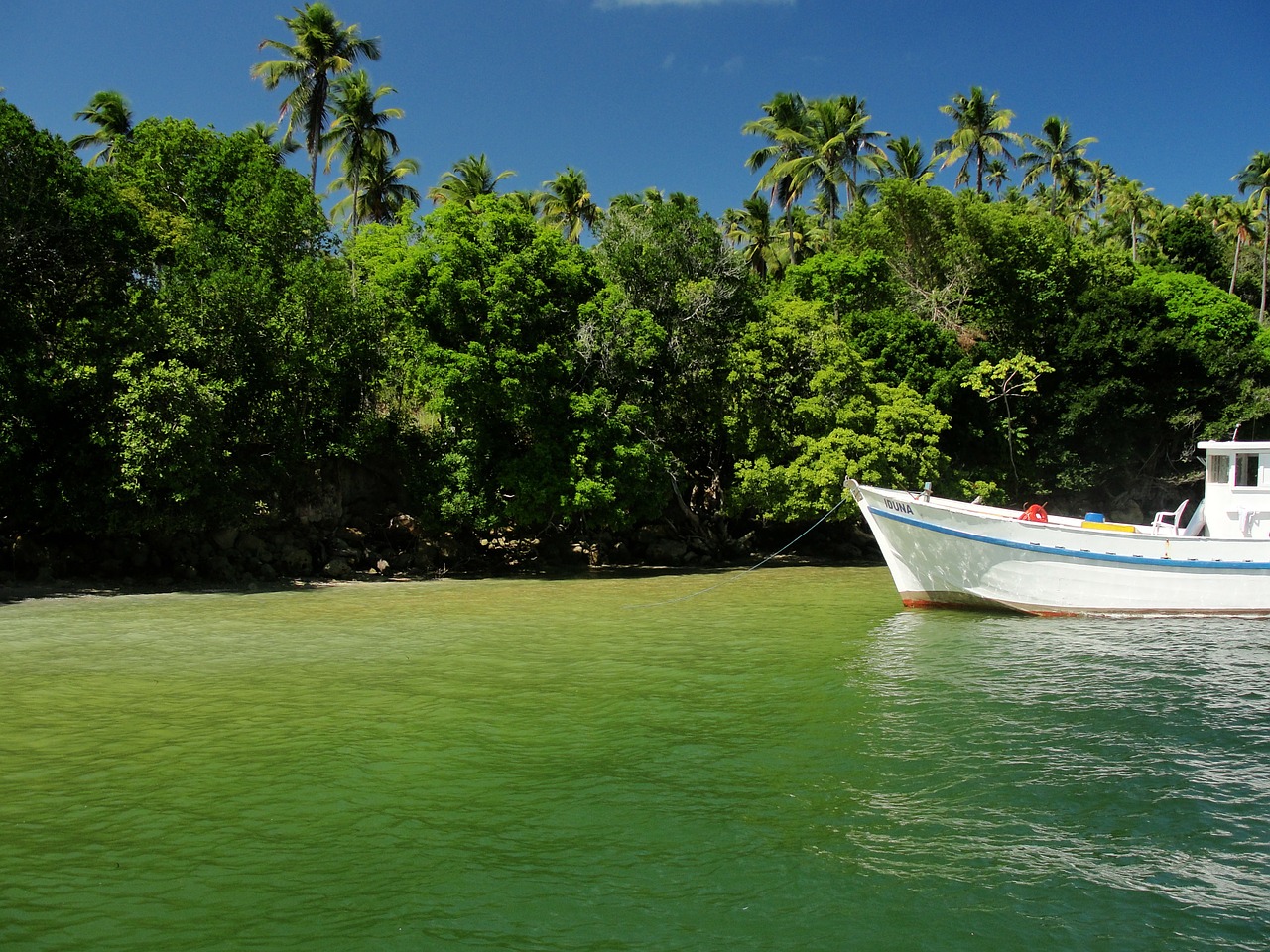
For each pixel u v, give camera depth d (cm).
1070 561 2034
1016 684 1381
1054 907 698
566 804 889
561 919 674
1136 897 715
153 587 2517
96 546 2677
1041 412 4000
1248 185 7125
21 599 2289
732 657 1581
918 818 861
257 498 2839
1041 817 865
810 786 940
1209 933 666
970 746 1074
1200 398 4122
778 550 3562
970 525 2052
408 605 2233
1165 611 2031
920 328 3778
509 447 2931
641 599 2355
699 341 3288
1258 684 1385
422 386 2933
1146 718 1192
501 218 2889
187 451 2448
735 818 858
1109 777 967
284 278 2844
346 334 2831
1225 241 7312
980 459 3878
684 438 3400
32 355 2453
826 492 3009
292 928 659
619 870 753
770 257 5925
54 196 2486
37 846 790
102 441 2417
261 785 934
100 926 659
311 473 2927
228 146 3066
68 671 1450
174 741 1083
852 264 4003
